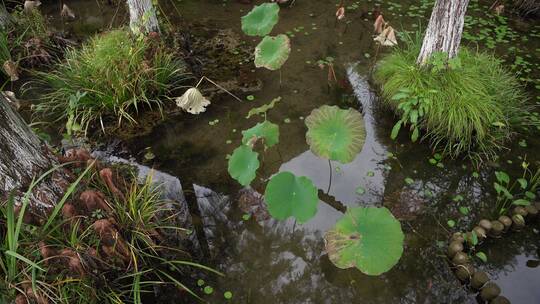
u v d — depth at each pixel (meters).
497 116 4.29
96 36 5.25
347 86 5.27
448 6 3.96
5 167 2.74
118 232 2.95
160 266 3.29
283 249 3.52
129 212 3.18
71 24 6.84
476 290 3.15
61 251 2.79
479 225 3.53
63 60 5.72
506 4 6.93
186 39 5.84
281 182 3.25
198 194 3.96
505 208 3.77
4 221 2.84
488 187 3.98
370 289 3.22
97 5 7.41
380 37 4.99
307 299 3.16
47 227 2.79
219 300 3.14
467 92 4.19
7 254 2.60
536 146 4.38
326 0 7.28
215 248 3.50
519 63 5.49
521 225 3.54
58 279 2.67
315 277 3.31
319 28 6.49
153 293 3.15
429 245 3.48
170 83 5.21
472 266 3.18
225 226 3.68
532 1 6.58
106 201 3.07
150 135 4.62
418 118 4.43
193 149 4.44
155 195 3.53
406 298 3.15
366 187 4.02
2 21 5.85
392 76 4.65
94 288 2.83
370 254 2.76
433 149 4.33
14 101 4.71
